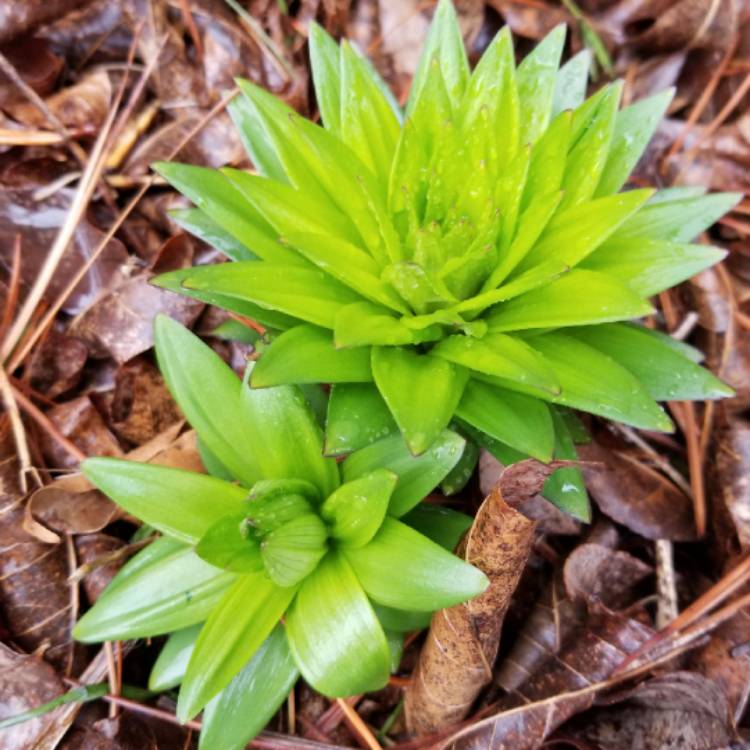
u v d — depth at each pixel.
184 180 0.23
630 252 0.23
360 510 0.21
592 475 0.29
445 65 0.25
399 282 0.21
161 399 0.30
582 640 0.27
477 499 0.29
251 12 0.34
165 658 0.24
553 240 0.22
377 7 0.36
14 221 0.30
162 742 0.25
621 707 0.26
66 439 0.28
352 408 0.22
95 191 0.31
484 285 0.23
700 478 0.30
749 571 0.27
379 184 0.23
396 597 0.21
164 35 0.33
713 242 0.34
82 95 0.32
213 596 0.22
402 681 0.27
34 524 0.26
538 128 0.24
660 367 0.23
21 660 0.25
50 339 0.30
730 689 0.26
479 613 0.23
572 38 0.36
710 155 0.35
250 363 0.23
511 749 0.25
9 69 0.29
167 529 0.22
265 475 0.23
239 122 0.25
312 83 0.35
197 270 0.22
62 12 0.32
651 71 0.36
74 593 0.27
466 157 0.22
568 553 0.29
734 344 0.32
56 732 0.25
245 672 0.22
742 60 0.35
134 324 0.30
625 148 0.25
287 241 0.21
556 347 0.22
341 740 0.26
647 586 0.29
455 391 0.21
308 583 0.22
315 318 0.21
